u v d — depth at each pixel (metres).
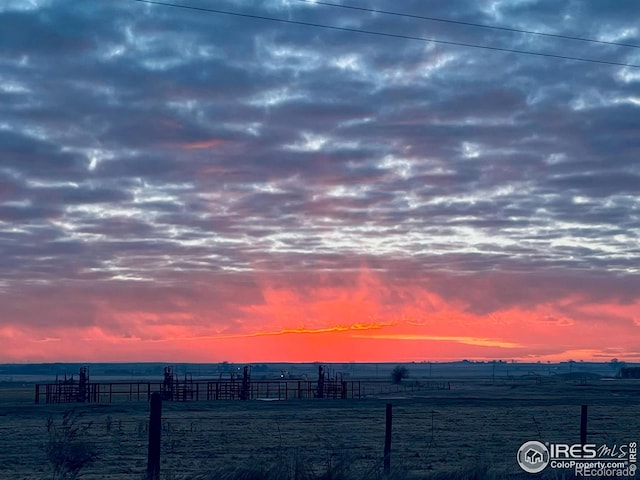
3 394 113.69
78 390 82.00
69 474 18.02
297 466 16.41
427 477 17.20
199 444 35.94
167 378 85.88
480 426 47.38
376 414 60.03
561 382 172.25
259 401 80.62
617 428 45.41
